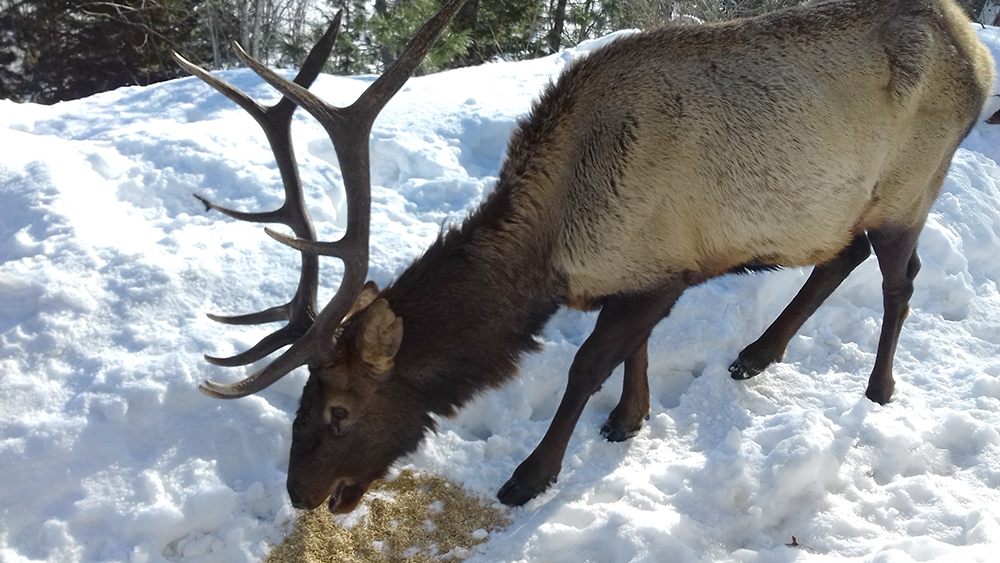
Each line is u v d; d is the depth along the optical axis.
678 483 3.69
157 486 3.41
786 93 3.63
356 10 15.67
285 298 4.34
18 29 18.34
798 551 3.36
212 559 3.30
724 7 12.86
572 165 3.52
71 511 3.29
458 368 3.48
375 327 3.11
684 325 4.62
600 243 3.53
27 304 4.07
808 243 3.88
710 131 3.55
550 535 3.38
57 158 5.07
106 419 3.56
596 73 3.55
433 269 3.45
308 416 3.25
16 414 3.59
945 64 3.90
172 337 3.98
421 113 6.11
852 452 3.85
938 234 5.39
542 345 3.80
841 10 3.79
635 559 3.23
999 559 3.16
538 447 3.70
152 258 4.34
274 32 16.36
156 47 18.06
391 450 3.44
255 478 3.58
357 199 2.96
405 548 3.43
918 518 3.53
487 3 17.28
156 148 5.37
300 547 3.37
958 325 5.06
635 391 3.99
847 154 3.76
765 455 3.82
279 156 3.34
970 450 3.95
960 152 6.53
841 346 4.72
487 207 3.54
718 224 3.68
